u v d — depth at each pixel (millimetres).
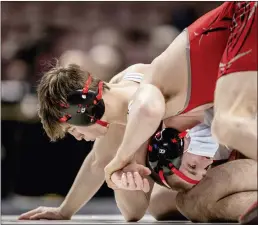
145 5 17594
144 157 6273
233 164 6055
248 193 5871
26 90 12547
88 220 6938
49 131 6492
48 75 6434
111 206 12039
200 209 6117
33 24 16891
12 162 12086
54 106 6312
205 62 5672
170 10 17312
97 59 13430
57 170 12047
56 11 17484
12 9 17125
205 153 6125
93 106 6258
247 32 5199
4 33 16641
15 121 12062
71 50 15422
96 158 6863
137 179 5801
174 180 6219
